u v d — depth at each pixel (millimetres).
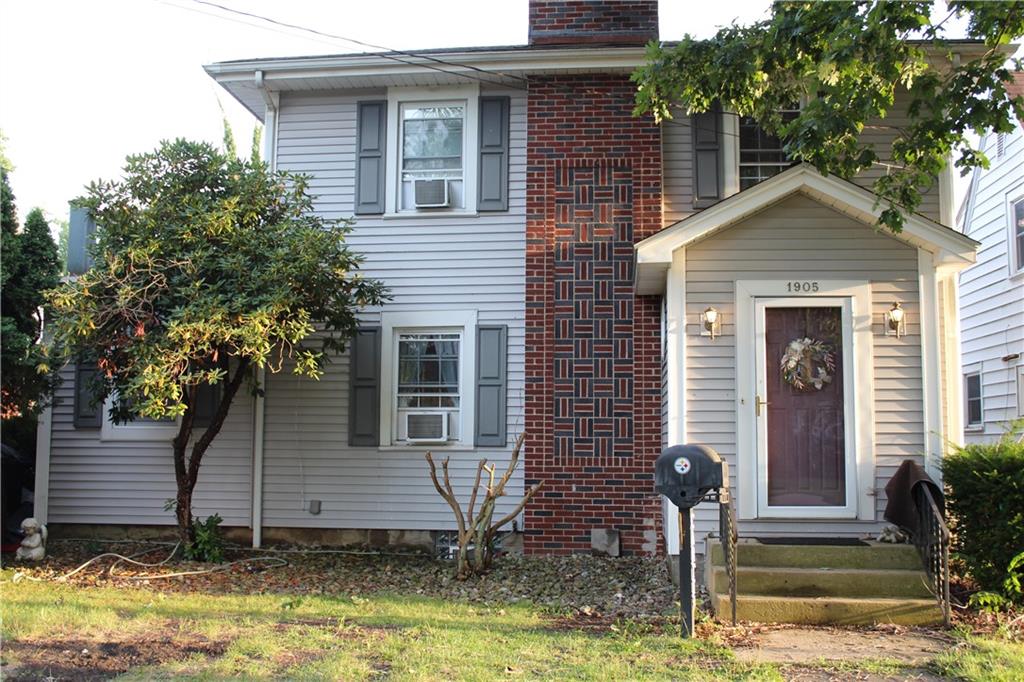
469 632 6785
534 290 10852
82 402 11656
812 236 8742
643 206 10695
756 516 8492
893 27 7250
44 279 11008
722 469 6668
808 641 6719
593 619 7434
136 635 6559
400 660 5949
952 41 10031
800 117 7910
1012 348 14297
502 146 11312
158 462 11578
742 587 7602
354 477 11195
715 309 8742
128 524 11523
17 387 10195
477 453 11016
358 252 10945
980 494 7598
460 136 11547
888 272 8672
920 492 7809
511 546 10734
